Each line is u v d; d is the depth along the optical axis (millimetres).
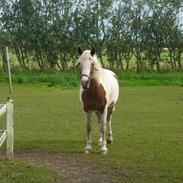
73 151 12508
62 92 29578
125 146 13086
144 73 40594
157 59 43250
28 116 19109
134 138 14336
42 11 41906
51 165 10703
